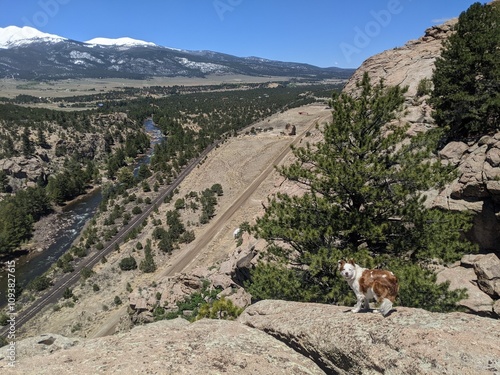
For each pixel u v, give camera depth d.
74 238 97.44
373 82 56.84
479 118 29.50
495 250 20.64
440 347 6.80
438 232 16.91
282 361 8.37
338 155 18.02
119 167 158.25
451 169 17.11
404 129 17.61
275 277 18.62
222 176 113.94
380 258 16.05
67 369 7.63
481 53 31.03
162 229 81.19
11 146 150.75
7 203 107.94
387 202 16.73
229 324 10.43
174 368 7.50
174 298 46.72
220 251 68.19
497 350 6.48
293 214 18.92
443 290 15.12
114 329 49.44
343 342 8.01
